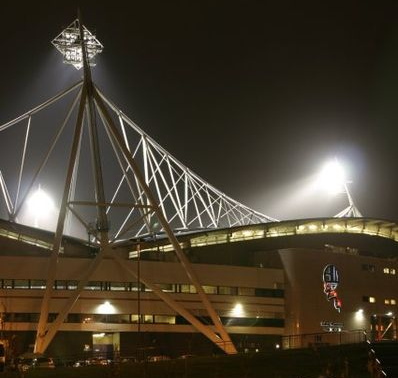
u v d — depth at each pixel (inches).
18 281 3693.4
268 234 4601.4
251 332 4089.6
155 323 3848.4
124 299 3816.4
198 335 3924.7
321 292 4315.9
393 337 4549.7
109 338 3860.7
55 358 3393.2
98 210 3531.0
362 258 4586.6
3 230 4136.3
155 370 2252.7
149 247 4402.1
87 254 4330.7
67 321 3713.1
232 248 4520.2
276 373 2135.8
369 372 2041.1
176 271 3976.4
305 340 4151.1
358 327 4404.5
